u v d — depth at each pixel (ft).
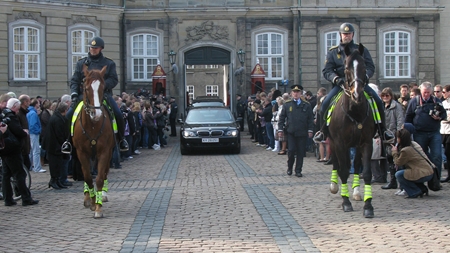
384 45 130.11
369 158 36.83
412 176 42.39
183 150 79.41
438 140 48.19
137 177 57.41
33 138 63.10
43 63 113.39
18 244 30.99
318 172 58.95
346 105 36.99
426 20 130.41
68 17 115.65
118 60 123.03
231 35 128.47
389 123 48.85
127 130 74.84
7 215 39.52
